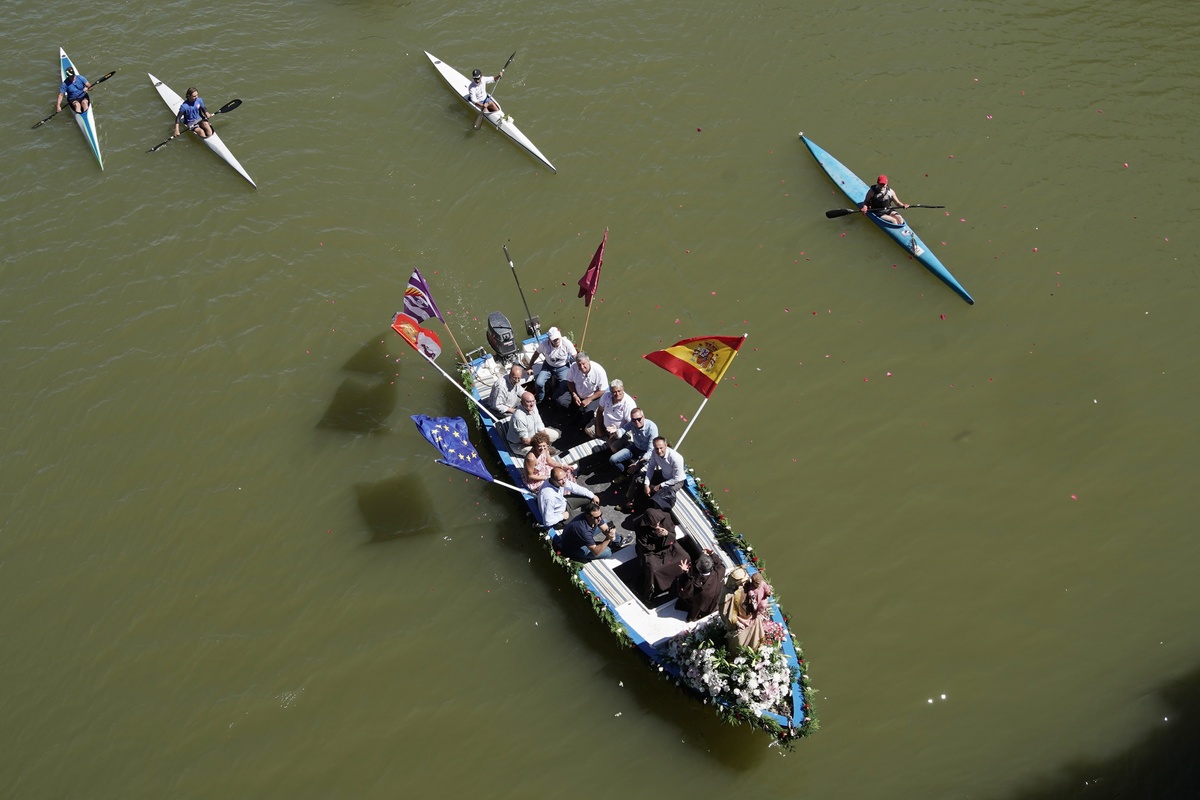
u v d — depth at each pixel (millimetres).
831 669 16328
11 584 17516
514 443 17828
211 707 16156
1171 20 26750
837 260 22078
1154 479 18547
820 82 25562
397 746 15688
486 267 22188
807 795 15047
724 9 27391
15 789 15484
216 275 21906
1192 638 16531
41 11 27641
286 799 15289
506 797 15148
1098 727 15602
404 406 19797
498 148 24281
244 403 19812
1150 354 20359
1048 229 22469
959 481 18641
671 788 15172
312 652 16672
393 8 27609
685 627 15945
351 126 24891
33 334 20938
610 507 17594
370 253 22406
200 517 18266
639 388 19953
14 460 19062
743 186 23438
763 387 20000
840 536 17953
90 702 16281
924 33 26703
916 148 24078
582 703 15977
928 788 15047
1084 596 17109
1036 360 20359
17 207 23203
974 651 16500
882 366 20328
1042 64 25812
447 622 16906
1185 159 23609
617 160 24000
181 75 25953
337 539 17906
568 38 26719
